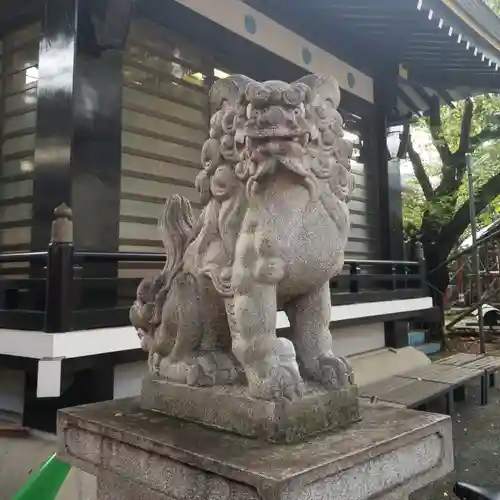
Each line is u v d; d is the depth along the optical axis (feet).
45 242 13.43
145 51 16.33
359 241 25.14
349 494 4.35
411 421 5.40
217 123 5.65
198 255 5.79
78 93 13.65
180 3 16.67
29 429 12.56
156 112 16.56
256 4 19.48
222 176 5.52
